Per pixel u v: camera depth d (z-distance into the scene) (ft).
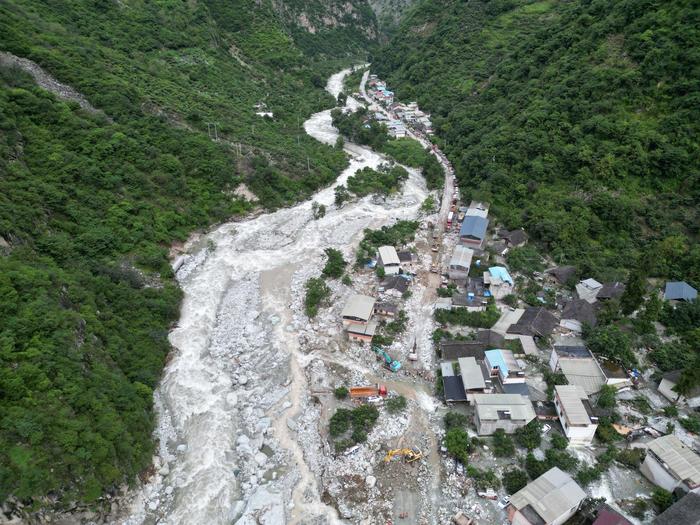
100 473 114.21
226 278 223.71
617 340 159.33
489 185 270.87
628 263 208.44
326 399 154.30
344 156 366.84
